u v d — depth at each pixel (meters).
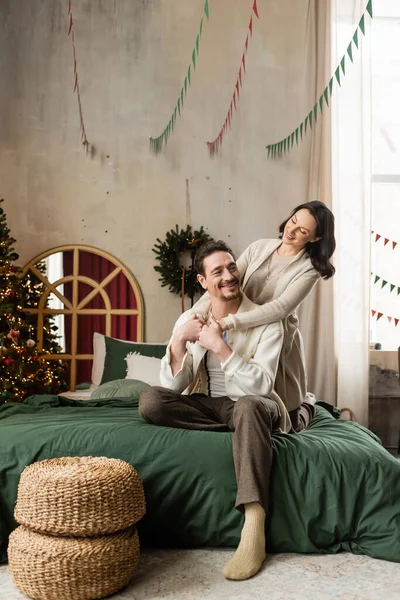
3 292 4.94
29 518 2.14
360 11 5.54
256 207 5.71
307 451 2.59
